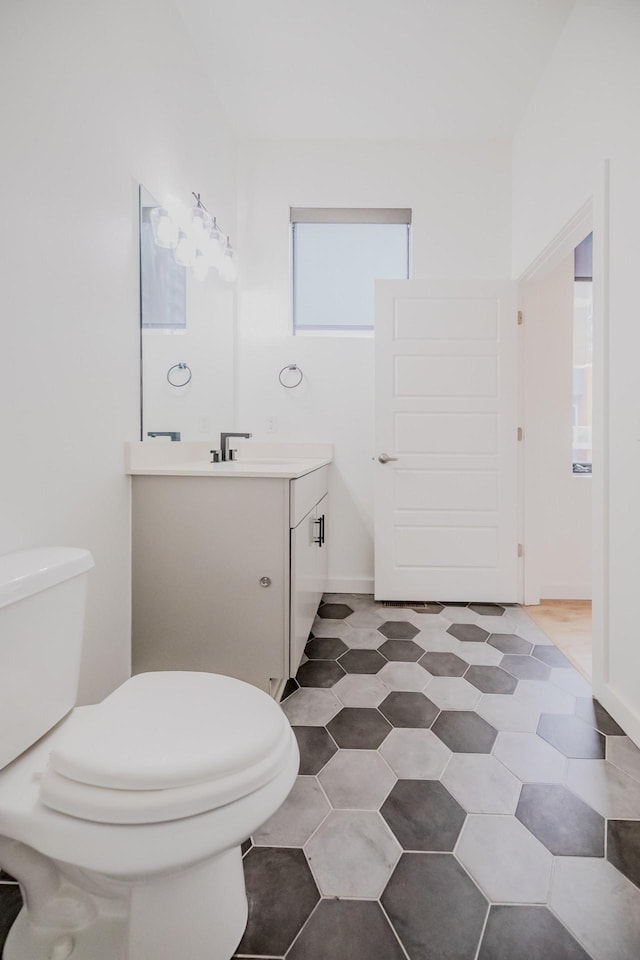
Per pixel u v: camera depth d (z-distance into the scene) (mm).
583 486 2859
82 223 1334
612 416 1599
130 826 688
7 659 835
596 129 1752
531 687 1792
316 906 938
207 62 2244
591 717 1593
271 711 881
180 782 704
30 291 1141
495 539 2750
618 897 958
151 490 1624
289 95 2467
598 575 1684
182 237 1992
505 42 2129
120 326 1555
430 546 2764
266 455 2893
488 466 2732
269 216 2879
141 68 1656
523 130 2635
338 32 2072
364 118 2654
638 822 1146
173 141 1935
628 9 1522
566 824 1138
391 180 2859
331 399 2906
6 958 810
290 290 2912
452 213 2857
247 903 934
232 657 1631
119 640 1578
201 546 1623
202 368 2312
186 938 790
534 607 2703
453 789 1255
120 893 801
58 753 746
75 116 1288
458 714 1609
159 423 1860
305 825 1134
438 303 2703
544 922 907
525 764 1354
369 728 1526
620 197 1562
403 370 2727
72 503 1321
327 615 2561
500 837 1100
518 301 2699
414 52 2182
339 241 3014
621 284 1549
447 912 925
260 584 1613
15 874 824
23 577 862
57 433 1253
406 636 2277
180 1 1920
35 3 1130
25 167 1113
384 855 1052
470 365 2715
